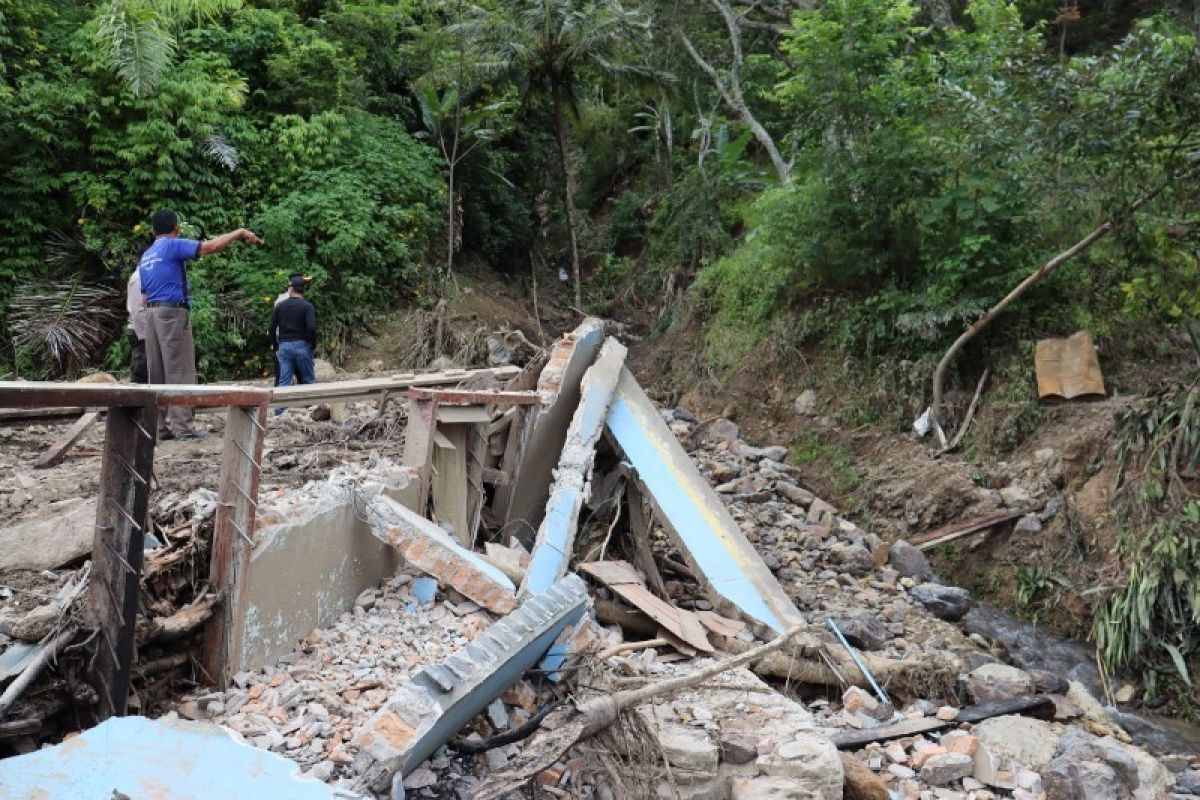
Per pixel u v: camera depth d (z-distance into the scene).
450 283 17.88
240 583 4.51
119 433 3.76
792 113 15.80
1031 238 12.05
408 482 6.19
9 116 14.31
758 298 15.05
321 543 5.25
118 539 3.77
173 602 4.57
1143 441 9.80
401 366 15.88
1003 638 9.24
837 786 4.89
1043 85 9.80
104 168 15.05
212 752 3.52
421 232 18.05
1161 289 10.51
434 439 6.67
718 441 13.26
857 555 9.92
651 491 8.43
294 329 10.55
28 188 14.20
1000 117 10.56
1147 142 9.55
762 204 14.55
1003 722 6.52
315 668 4.86
